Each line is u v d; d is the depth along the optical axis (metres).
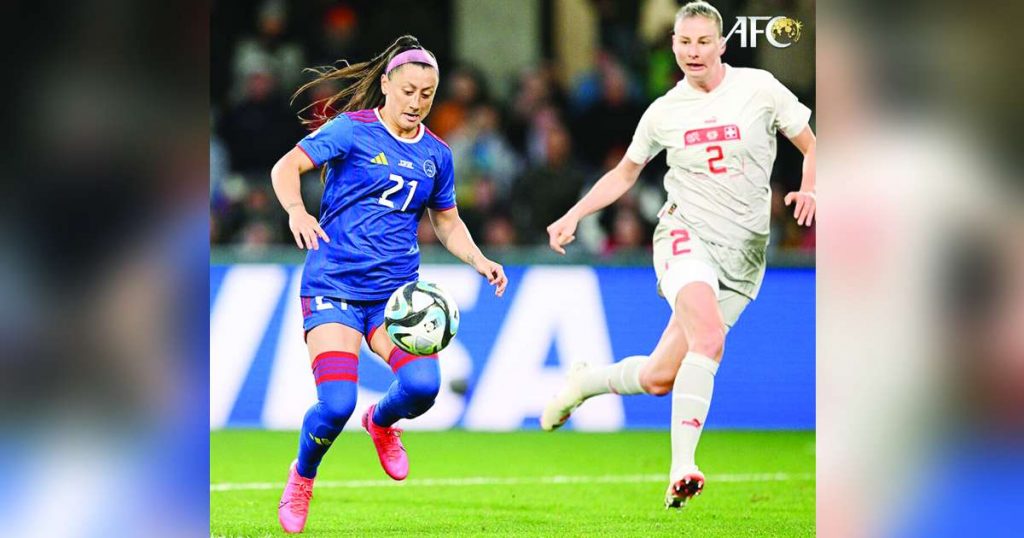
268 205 38.50
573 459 27.52
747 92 21.61
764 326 32.09
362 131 19.33
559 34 43.47
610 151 42.34
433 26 43.03
